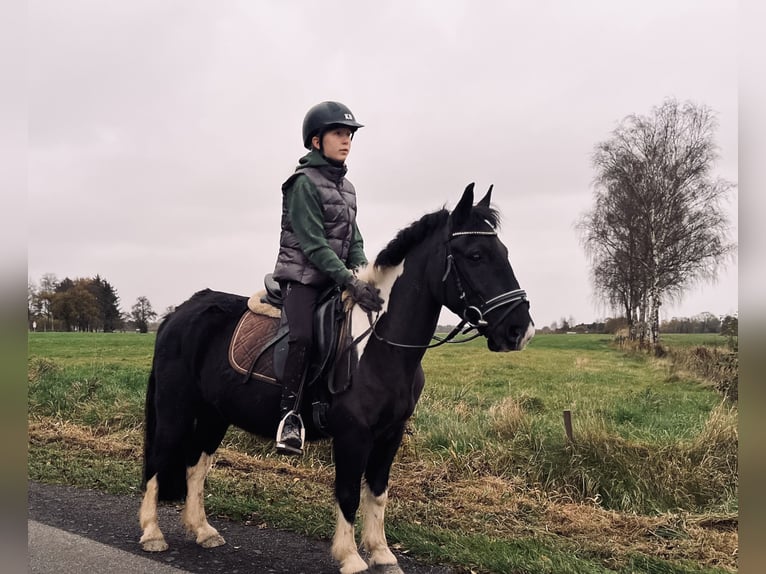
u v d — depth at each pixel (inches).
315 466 257.3
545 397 405.7
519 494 217.9
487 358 748.0
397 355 143.5
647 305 1133.7
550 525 188.2
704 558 164.4
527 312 132.3
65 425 339.6
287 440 139.8
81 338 893.8
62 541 170.2
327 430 147.3
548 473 229.8
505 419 271.4
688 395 429.4
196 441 175.5
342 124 151.9
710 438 240.8
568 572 149.5
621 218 1170.0
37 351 649.0
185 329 171.8
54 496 217.8
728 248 1126.4
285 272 151.6
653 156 1163.9
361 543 168.1
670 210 1150.3
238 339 161.8
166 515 200.1
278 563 158.4
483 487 222.4
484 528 184.5
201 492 175.5
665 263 1139.9
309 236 145.7
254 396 155.8
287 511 196.5
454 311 140.2
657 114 1182.3
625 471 223.9
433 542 169.2
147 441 174.6
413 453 258.1
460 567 155.6
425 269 143.6
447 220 143.4
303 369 144.5
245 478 236.5
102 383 404.5
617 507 211.2
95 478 238.4
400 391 143.6
